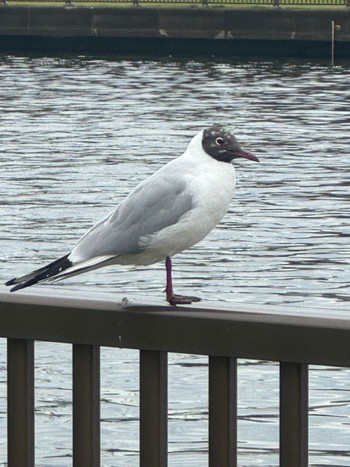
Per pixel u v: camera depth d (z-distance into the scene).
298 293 17.03
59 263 4.53
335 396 12.32
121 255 4.69
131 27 60.31
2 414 11.51
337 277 17.94
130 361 13.31
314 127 37.59
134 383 12.64
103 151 32.47
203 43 59.97
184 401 12.17
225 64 56.25
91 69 54.31
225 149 4.80
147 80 50.53
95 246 4.62
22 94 46.06
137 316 4.31
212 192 4.72
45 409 11.88
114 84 49.31
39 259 19.34
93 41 61.16
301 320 4.11
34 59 58.31
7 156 31.42
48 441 11.00
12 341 4.49
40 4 63.12
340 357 4.08
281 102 43.81
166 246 4.70
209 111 41.56
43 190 26.09
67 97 45.31
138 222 4.68
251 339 4.18
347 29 58.25
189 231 4.71
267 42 59.28
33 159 30.95
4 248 20.09
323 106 42.75
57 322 4.41
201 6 60.91
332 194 25.70
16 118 39.69
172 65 55.91
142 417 4.36
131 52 60.88
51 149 32.81
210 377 4.27
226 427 4.25
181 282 17.47
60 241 20.72
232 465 4.25
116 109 42.06
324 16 58.44
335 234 21.33
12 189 26.17
